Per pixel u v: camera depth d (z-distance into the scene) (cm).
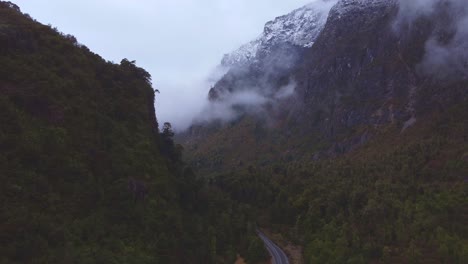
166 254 7031
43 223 5553
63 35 9369
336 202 12962
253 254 10662
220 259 9806
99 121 7925
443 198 11131
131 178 7488
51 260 5231
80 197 6450
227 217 11719
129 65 10694
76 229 5975
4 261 4916
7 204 5491
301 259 11006
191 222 9150
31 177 5984
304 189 15400
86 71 8769
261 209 15500
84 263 5534
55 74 7781
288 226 13875
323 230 11538
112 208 6869
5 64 7088
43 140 6556
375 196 12088
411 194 12194
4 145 6062
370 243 9469
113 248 6231
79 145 7112
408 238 9562
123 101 9262
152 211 7600
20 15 8712
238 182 17038
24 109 6738
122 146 8031
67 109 7344
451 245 8794
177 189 9619
